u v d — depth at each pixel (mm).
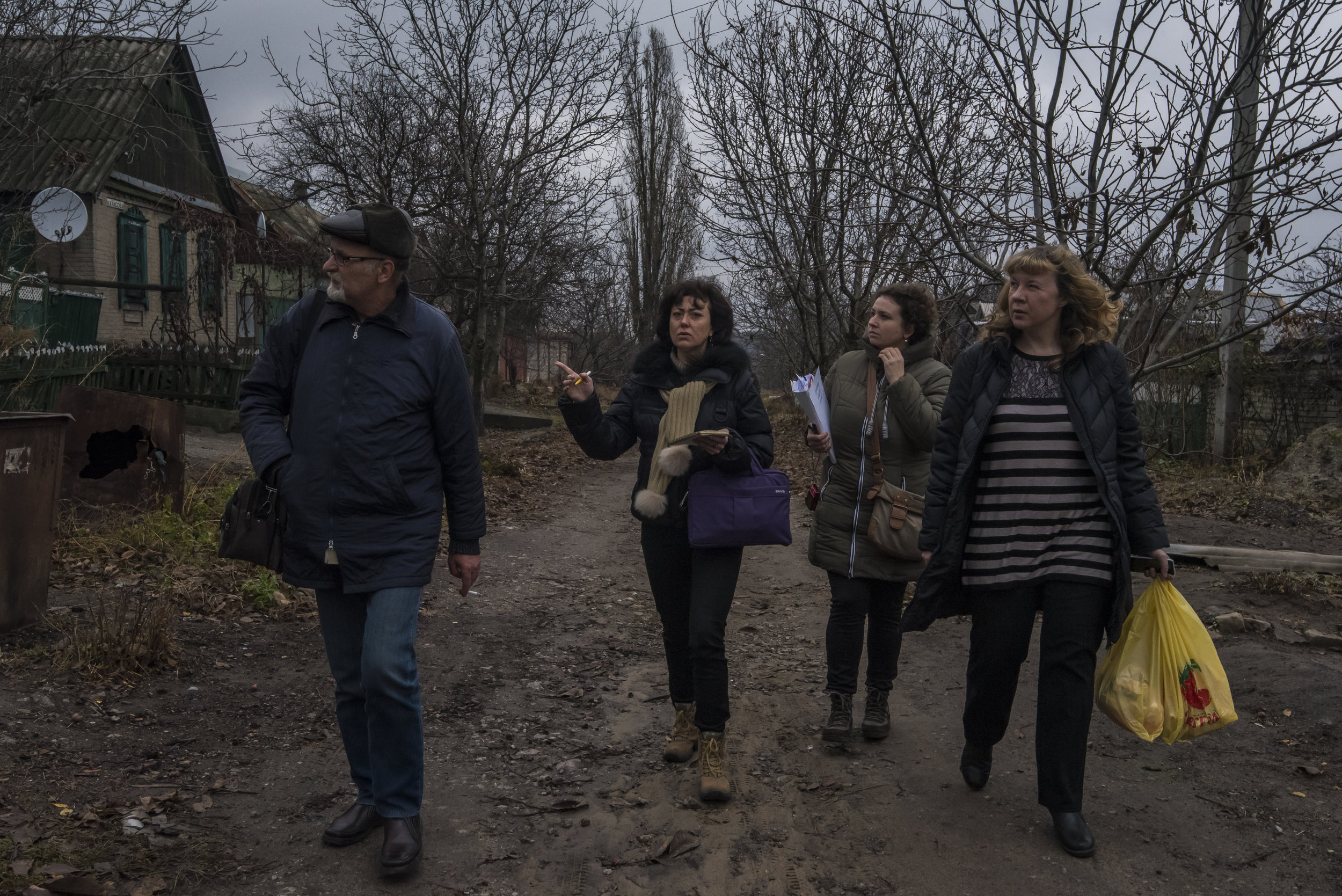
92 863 2535
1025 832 2988
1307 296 5180
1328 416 12336
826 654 4945
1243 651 4477
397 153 14406
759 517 3076
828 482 3762
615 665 4797
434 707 4027
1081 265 2896
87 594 4797
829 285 11273
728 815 3123
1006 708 3111
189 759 3289
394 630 2590
